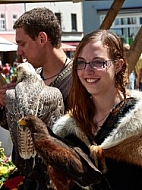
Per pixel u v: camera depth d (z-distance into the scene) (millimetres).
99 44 2445
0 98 3160
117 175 2352
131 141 2330
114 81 2486
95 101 2529
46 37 3209
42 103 2746
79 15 38000
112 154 2359
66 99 3086
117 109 2451
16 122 2740
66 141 2494
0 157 4059
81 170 2316
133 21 24797
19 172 3148
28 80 2818
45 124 2623
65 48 23672
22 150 2660
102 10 24703
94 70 2434
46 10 3262
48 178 2592
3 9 36031
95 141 2492
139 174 2320
